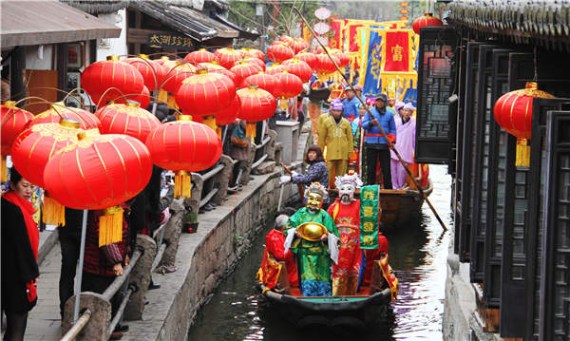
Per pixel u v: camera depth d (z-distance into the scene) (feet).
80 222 38.73
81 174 30.32
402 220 84.58
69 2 61.16
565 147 26.71
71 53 67.56
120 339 40.42
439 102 64.95
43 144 31.71
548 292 27.02
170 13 94.43
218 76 51.72
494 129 37.63
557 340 27.12
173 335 46.91
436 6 74.54
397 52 146.10
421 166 89.66
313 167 73.72
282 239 57.11
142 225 42.70
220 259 66.23
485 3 36.60
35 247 34.81
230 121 60.44
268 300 56.13
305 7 160.04
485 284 38.17
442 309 60.85
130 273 42.63
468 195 43.86
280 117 112.06
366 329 54.65
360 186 58.49
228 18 160.15
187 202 60.34
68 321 36.14
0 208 33.83
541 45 32.24
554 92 35.50
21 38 40.73
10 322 34.68
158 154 39.34
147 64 54.19
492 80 37.68
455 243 50.16
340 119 86.12
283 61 104.63
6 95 39.81
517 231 34.73
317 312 53.36
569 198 26.81
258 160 89.92
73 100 54.54
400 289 65.31
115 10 73.26
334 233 56.44
